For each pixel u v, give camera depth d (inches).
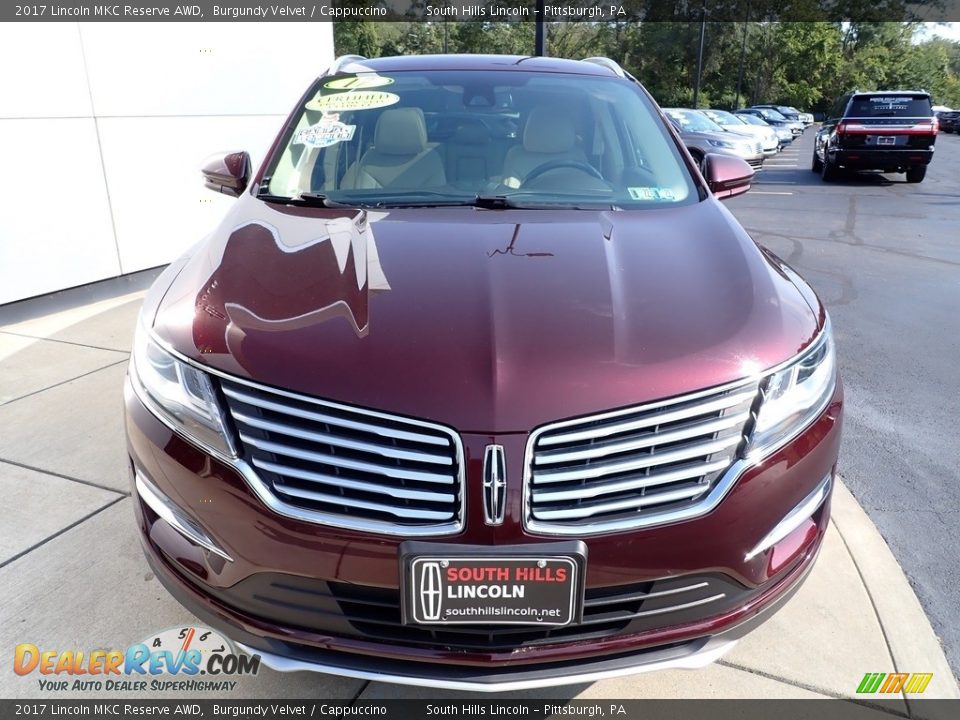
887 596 101.3
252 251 88.7
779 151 1051.9
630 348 71.0
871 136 588.1
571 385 67.3
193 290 82.8
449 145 117.8
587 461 67.2
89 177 219.3
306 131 122.0
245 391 69.7
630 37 2386.8
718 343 72.6
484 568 65.5
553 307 75.6
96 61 217.5
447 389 66.7
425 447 66.4
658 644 71.4
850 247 339.3
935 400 166.9
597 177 114.4
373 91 127.8
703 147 647.1
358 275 81.2
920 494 128.4
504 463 65.0
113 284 231.9
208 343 73.0
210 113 258.7
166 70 239.8
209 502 70.6
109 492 123.0
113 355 180.9
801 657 90.8
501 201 105.6
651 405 67.9
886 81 2778.1
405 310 74.5
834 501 124.9
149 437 74.9
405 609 67.0
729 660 90.4
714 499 69.2
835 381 82.8
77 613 96.5
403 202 108.0
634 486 67.7
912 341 206.1
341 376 68.0
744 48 2385.6
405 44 1566.2
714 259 89.0
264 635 71.8
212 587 73.2
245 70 270.7
